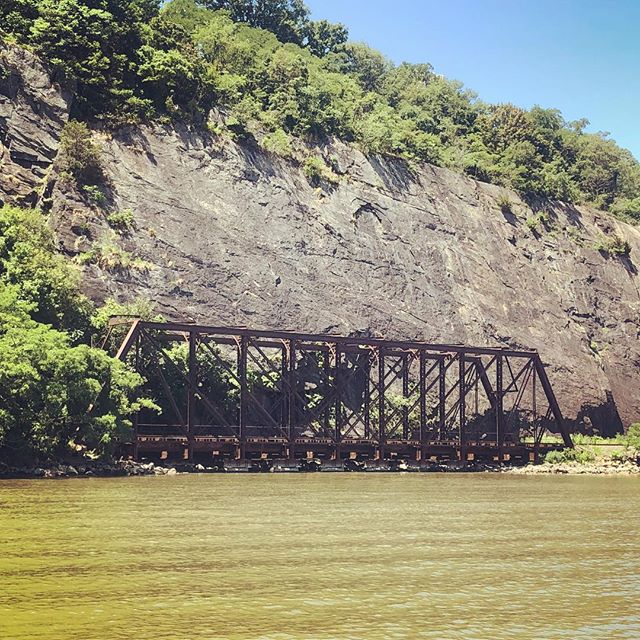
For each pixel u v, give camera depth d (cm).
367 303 12512
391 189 14012
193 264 11062
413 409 11262
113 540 4062
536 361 11269
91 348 7869
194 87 12631
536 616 2869
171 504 5544
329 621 2758
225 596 3028
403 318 12781
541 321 14625
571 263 16025
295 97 14225
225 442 8900
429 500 6406
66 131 10906
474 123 19850
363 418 11456
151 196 11262
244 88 14400
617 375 15425
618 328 16025
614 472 10712
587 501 6681
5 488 6156
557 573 3553
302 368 10875
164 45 13000
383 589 3191
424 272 13538
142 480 7275
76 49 11894
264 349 11069
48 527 4381
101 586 3123
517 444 11038
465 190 15238
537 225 15988
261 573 3403
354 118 15300
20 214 9238
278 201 12456
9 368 6719
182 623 2695
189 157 11950
